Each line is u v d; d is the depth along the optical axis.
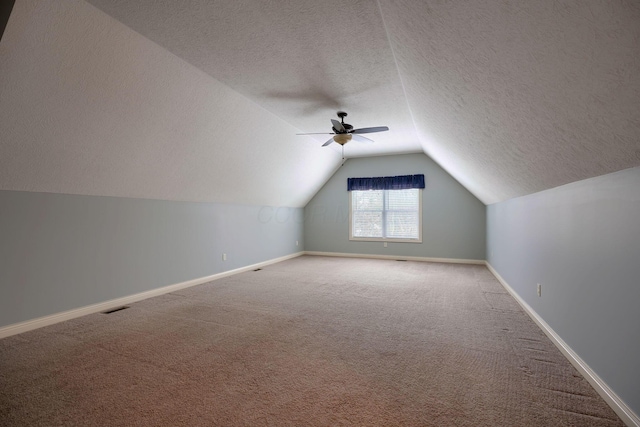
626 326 1.59
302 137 5.26
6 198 2.74
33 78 2.14
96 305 3.43
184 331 2.86
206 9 2.08
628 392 1.57
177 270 4.49
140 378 2.05
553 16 1.01
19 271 2.82
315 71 3.01
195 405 1.77
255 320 3.16
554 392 1.88
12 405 1.76
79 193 3.28
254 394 1.88
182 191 4.41
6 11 1.80
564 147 1.84
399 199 7.25
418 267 6.18
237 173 4.89
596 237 1.91
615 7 0.83
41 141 2.55
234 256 5.64
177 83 2.92
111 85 2.53
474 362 2.27
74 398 1.83
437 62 1.98
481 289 4.41
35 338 2.69
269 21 2.23
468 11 1.29
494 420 1.62
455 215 6.73
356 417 1.66
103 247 3.53
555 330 2.57
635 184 1.52
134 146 3.21
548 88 1.42
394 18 1.88
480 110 2.23
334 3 2.04
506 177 3.31
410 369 2.17
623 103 1.15
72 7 1.95
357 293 4.21
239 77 3.10
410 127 4.88
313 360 2.30
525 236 3.48
